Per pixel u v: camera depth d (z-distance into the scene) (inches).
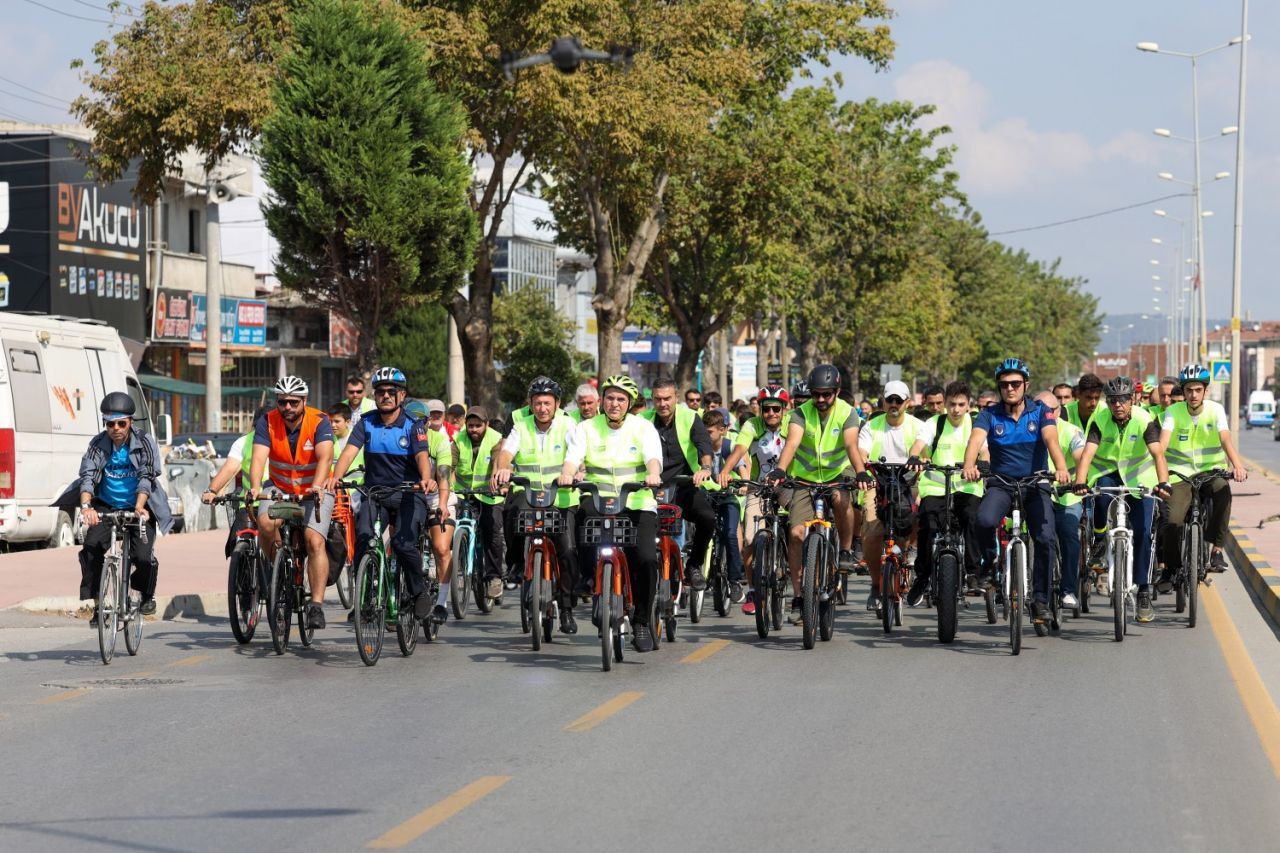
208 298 1879.9
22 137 2050.9
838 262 2898.6
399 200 1224.2
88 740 482.0
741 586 833.5
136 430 684.1
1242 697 556.1
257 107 1339.8
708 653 675.4
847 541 726.5
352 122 1223.5
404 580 672.4
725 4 1616.6
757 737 479.8
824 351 3196.4
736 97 1884.8
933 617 816.9
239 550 704.4
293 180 1222.9
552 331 3223.4
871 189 2790.4
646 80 1529.3
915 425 810.8
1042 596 704.4
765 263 2158.0
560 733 486.6
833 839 357.1
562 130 1557.6
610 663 622.5
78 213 2107.5
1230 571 1071.6
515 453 711.7
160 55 1387.8
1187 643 704.4
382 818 377.1
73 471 1245.7
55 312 2055.9
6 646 726.5
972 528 712.4
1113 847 351.6
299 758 450.3
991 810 385.7
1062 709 530.9
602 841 354.9
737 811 383.9
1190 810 386.9
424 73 1278.3
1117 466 778.2
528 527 701.9
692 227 2151.8
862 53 1956.2
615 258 1909.4
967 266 4564.5
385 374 663.8
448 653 684.1
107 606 660.1
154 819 378.0
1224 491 817.5
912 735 483.2
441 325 3122.5
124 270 2213.3
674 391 771.4
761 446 862.5
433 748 463.8
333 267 1253.1
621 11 1537.9
